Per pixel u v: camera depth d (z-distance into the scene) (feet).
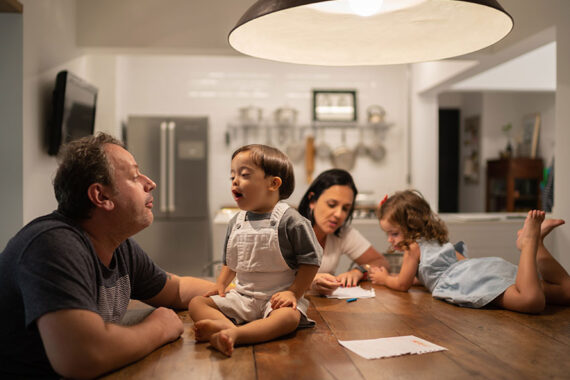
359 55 4.56
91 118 10.45
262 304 4.18
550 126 21.30
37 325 2.98
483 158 23.47
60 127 8.46
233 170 4.19
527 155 22.49
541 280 5.29
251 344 3.77
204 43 10.49
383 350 3.58
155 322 3.74
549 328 4.22
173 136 15.85
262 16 3.59
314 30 4.22
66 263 3.10
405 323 4.40
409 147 17.53
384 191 19.12
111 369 3.15
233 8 10.49
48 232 3.22
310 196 6.28
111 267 3.92
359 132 19.04
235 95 18.61
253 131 18.70
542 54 16.94
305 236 4.13
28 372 3.37
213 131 18.56
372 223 11.02
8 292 3.21
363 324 4.37
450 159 26.35
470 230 10.95
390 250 7.64
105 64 15.24
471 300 4.98
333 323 4.40
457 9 3.82
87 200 3.48
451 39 4.19
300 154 18.83
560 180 8.87
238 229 4.31
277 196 4.32
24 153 7.78
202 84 18.48
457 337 3.95
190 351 3.63
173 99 18.34
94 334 3.01
